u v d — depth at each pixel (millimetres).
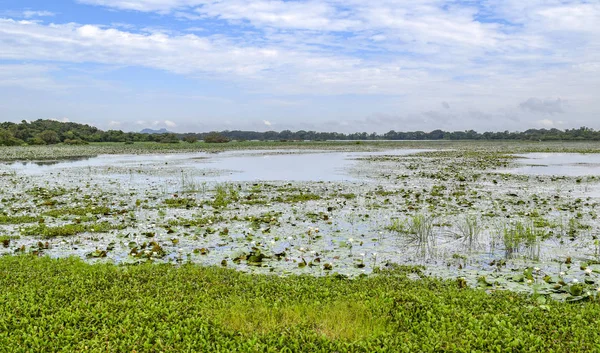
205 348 8266
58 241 16406
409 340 8508
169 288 11078
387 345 8266
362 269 13352
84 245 15883
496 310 9734
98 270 12406
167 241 16406
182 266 13109
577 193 27250
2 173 40656
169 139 118312
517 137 163500
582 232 17344
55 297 10445
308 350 8242
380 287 11273
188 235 17156
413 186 31000
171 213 21516
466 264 13836
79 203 24078
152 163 53625
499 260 14055
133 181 34438
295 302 10273
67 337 8484
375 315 9570
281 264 13797
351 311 9750
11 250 15227
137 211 21984
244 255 14367
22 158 62031
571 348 8047
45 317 9320
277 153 76125
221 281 11750
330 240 16625
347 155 69688
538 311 9602
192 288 11242
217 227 18578
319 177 37344
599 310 9625
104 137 119188
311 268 13406
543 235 16906
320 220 19984
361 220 19922
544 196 26047
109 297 10508
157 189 29875
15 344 8242
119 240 16516
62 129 127688
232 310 9742
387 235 17375
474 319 9102
